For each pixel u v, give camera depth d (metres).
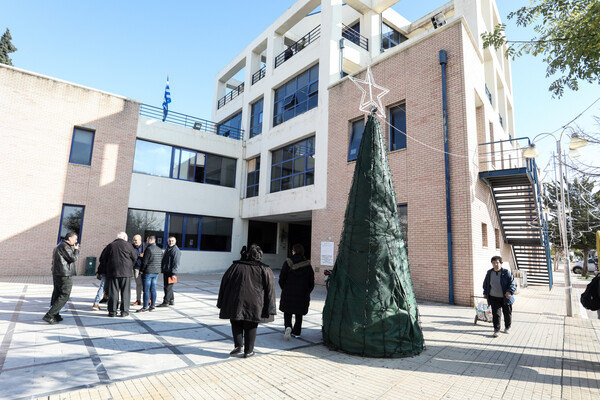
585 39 5.30
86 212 14.28
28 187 13.09
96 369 3.93
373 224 5.09
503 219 13.34
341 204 13.34
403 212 11.35
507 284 6.17
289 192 16.14
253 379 3.83
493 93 16.19
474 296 8.95
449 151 10.17
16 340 4.88
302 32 21.27
